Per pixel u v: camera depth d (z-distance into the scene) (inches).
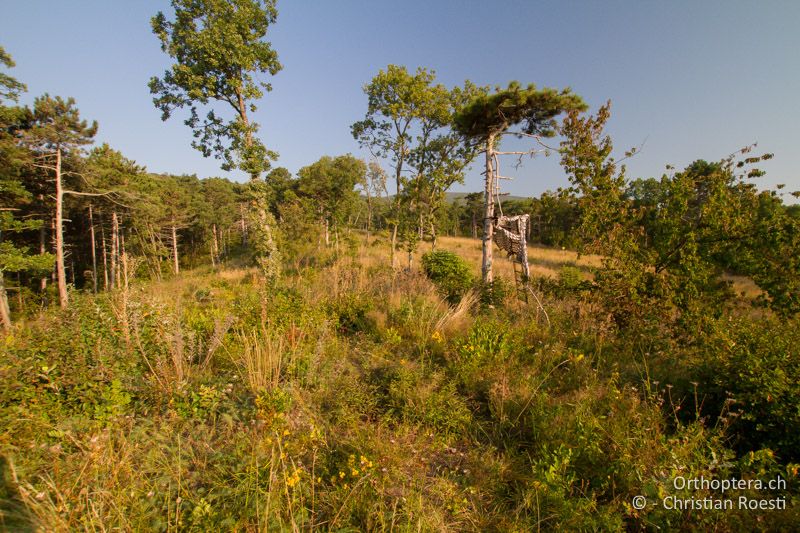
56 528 72.1
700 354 169.5
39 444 106.2
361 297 303.1
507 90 358.6
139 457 108.5
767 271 200.4
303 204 1058.7
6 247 685.9
